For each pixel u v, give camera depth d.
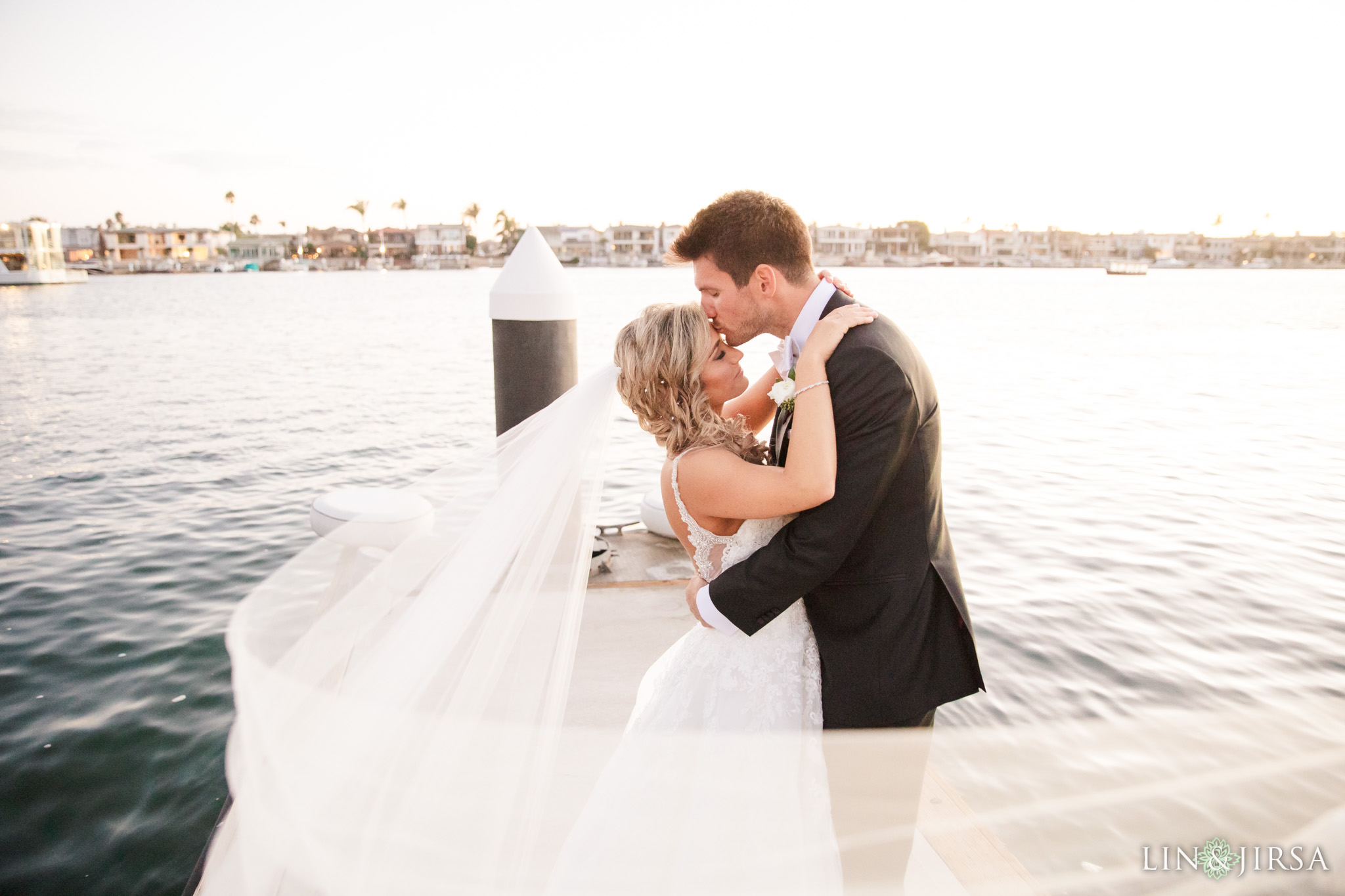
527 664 1.58
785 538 1.38
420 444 9.45
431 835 1.31
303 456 8.80
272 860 1.18
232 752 1.21
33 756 3.17
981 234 128.75
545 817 1.90
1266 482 7.50
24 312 34.88
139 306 39.62
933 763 2.97
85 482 7.54
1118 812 2.58
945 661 1.41
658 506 4.07
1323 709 3.41
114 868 2.62
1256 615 4.46
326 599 1.42
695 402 1.46
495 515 1.57
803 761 1.44
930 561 1.40
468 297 48.38
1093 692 3.61
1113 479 7.61
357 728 1.29
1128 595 4.75
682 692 1.53
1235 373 16.20
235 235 111.94
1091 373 16.09
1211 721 3.31
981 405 12.13
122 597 4.76
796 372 1.35
